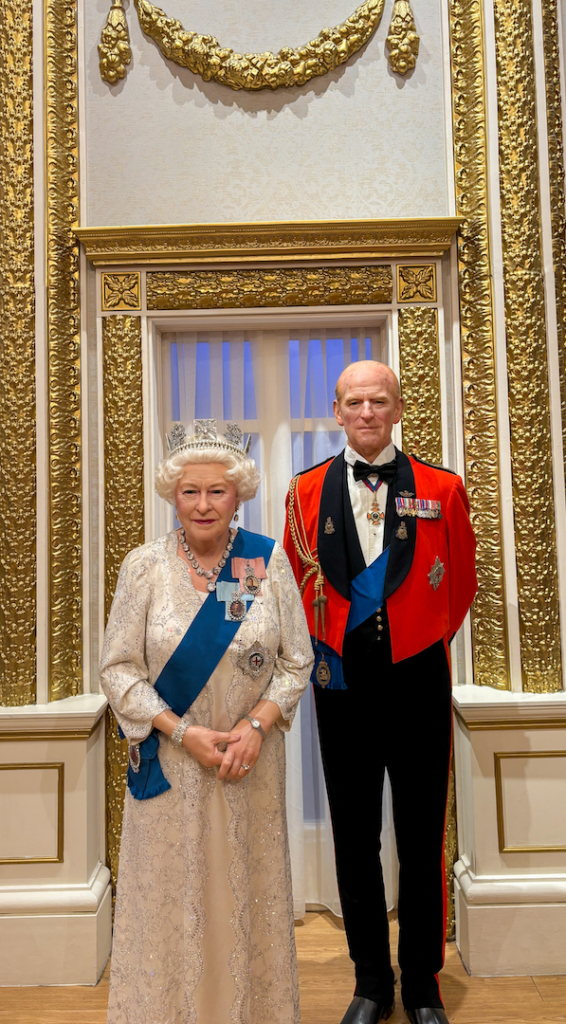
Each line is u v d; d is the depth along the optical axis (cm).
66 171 255
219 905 150
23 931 225
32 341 246
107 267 256
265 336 271
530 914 225
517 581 244
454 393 255
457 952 238
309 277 255
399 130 258
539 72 246
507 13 247
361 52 260
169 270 255
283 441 268
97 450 256
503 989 217
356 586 194
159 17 257
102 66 259
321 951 239
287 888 161
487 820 230
